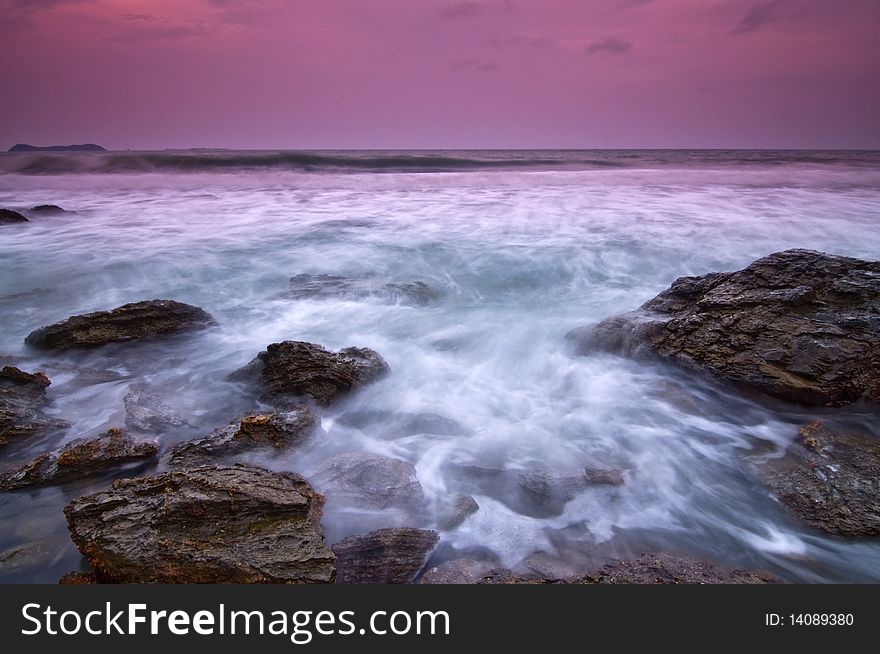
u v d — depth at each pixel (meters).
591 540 5.39
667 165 51.56
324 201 27.20
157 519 4.74
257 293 13.46
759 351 7.94
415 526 5.53
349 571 4.81
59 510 5.70
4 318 11.66
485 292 13.77
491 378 9.10
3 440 6.68
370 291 12.97
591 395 8.35
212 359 9.70
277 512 4.94
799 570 5.02
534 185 33.91
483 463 6.64
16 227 20.53
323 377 7.90
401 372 9.22
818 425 6.87
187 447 6.39
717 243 17.45
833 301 8.33
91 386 8.57
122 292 13.45
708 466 6.60
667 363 8.72
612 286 13.99
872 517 5.44
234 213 23.80
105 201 27.67
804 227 19.44
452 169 46.31
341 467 6.17
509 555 5.18
